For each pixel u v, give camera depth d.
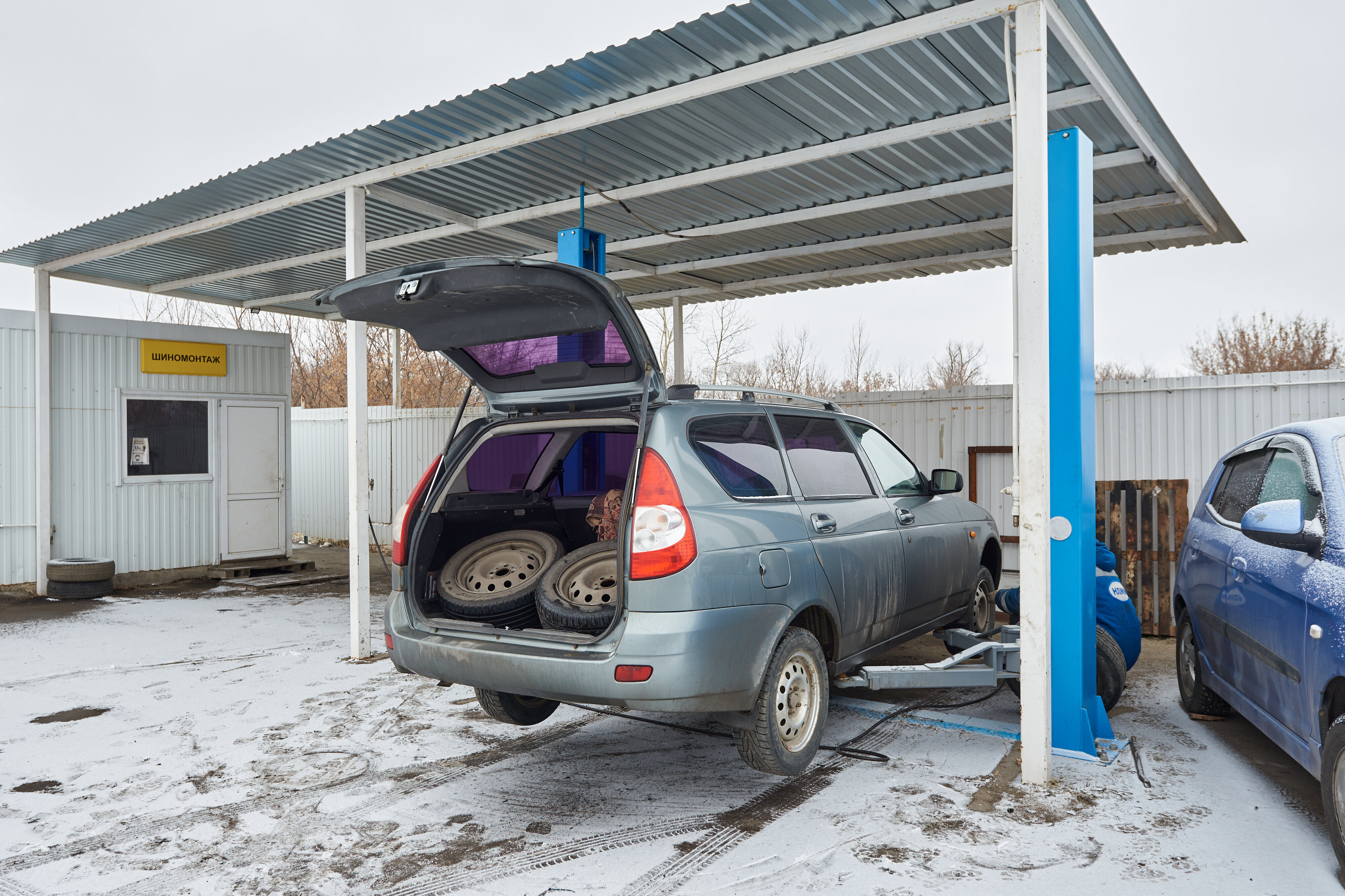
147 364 12.38
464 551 4.59
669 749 4.92
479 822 3.93
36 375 11.37
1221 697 5.04
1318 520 3.88
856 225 9.15
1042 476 4.33
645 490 3.71
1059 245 4.68
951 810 3.99
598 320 3.99
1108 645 5.34
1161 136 6.34
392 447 16.62
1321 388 8.25
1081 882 3.29
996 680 4.94
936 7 4.73
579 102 6.02
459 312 4.24
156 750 4.99
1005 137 6.72
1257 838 3.68
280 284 12.51
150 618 9.54
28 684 6.55
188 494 12.79
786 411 4.95
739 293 12.45
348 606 10.31
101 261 11.02
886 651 5.29
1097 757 4.68
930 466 10.23
